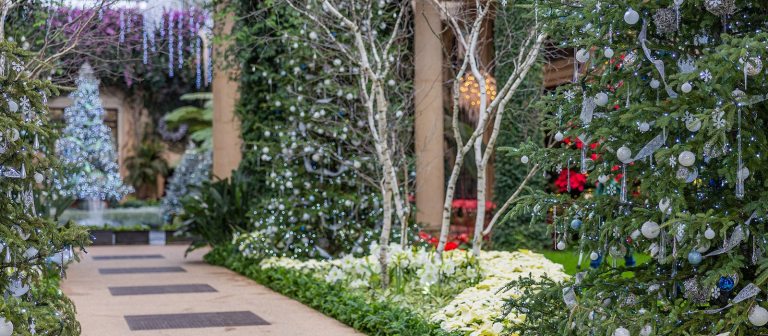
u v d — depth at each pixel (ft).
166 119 94.89
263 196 44.09
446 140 51.19
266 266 36.60
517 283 16.37
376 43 36.32
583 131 15.15
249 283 36.70
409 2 35.12
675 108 13.62
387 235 28.04
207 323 25.66
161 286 35.58
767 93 13.82
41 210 36.81
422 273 27.40
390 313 23.03
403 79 37.88
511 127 41.91
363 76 29.81
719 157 13.98
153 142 95.76
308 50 38.37
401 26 39.83
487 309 20.72
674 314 13.65
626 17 14.02
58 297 16.21
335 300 27.02
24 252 15.53
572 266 35.60
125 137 95.40
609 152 15.12
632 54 14.75
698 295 14.12
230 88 55.16
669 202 13.75
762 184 14.66
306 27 35.99
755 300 13.60
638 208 14.57
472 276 27.91
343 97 38.91
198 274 40.68
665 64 14.65
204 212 47.34
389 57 35.19
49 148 17.69
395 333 21.95
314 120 39.11
